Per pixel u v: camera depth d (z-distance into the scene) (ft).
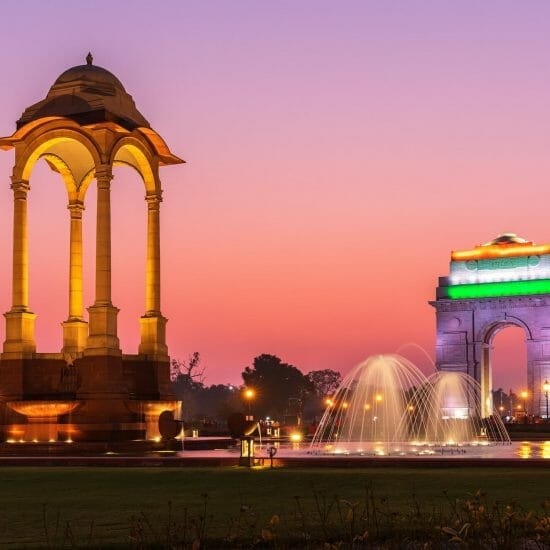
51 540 71.77
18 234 197.67
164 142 209.36
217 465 136.67
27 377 194.18
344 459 130.93
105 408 187.01
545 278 504.43
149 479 115.96
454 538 59.77
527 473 114.73
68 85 202.69
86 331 211.61
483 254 520.01
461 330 516.73
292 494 98.78
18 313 195.21
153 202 209.05
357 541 66.95
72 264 213.05
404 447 230.89
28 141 199.31
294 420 552.41
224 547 67.46
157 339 204.85
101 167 193.57
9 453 175.11
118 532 75.05
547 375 494.18
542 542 61.93
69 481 115.55
